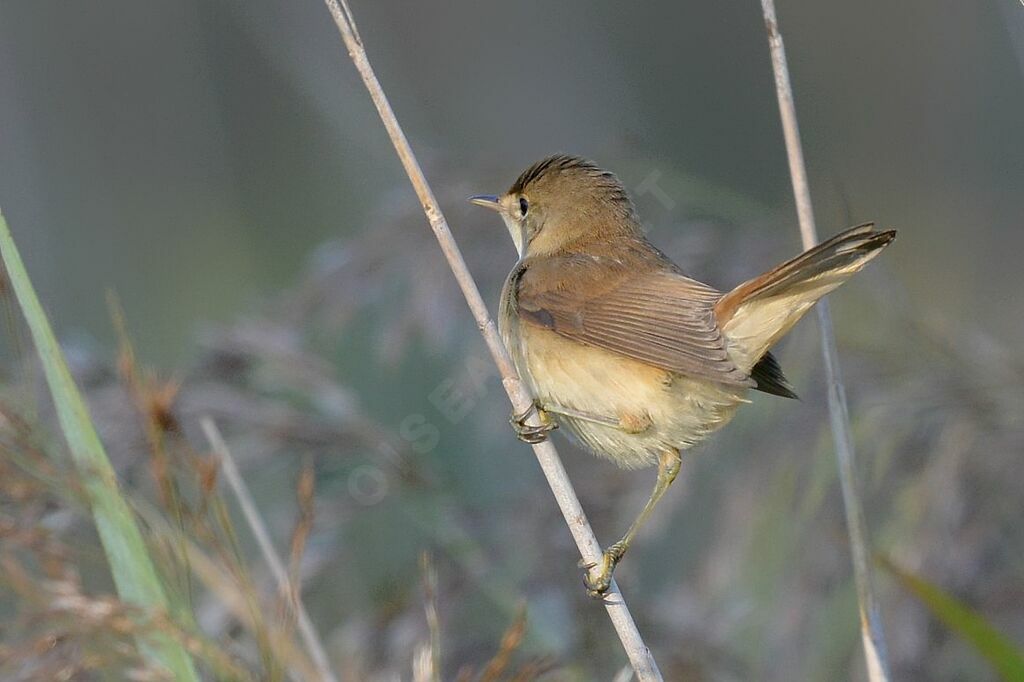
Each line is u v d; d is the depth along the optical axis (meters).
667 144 16.98
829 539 9.16
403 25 17.06
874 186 16.53
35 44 16.22
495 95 17.02
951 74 16.66
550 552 9.23
